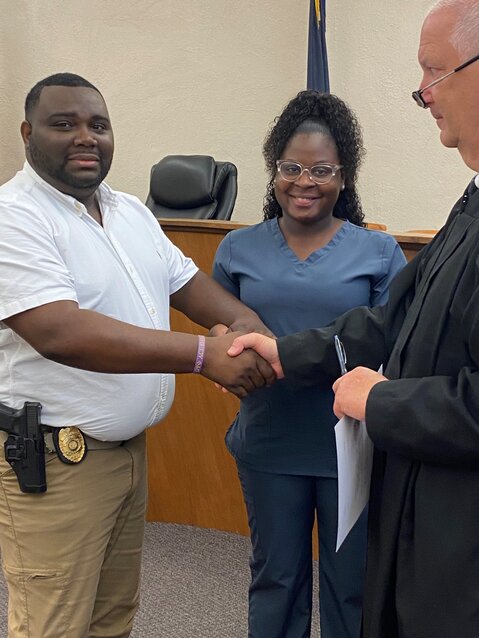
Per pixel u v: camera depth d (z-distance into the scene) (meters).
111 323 1.54
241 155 5.09
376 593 1.35
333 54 4.88
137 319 1.67
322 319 1.82
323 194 1.80
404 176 4.84
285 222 1.88
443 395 1.21
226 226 2.65
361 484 1.38
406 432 1.23
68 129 1.56
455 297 1.25
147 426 1.73
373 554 1.41
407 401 1.23
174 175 4.11
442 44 1.23
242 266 1.90
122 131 5.21
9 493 1.63
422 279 1.39
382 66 4.77
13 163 5.30
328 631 1.94
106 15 5.09
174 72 5.09
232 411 2.89
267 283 1.85
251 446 1.89
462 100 1.23
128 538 1.81
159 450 3.09
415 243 2.32
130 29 5.09
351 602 1.90
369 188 4.93
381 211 4.93
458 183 4.72
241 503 3.03
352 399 1.30
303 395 1.82
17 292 1.49
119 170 5.25
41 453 1.58
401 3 4.65
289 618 1.96
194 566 2.87
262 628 1.94
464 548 1.22
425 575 1.25
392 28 4.70
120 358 1.54
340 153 1.82
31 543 1.63
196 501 3.11
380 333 1.60
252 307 1.87
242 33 4.97
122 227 1.71
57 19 5.14
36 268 1.49
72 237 1.58
